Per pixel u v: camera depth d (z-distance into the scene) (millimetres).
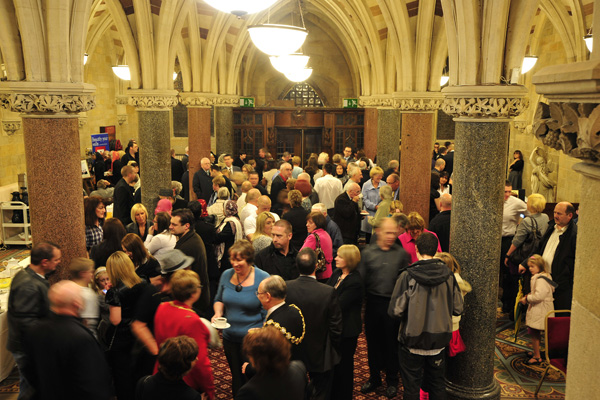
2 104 4922
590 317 1487
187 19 12406
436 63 8062
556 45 12648
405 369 4297
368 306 4938
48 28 4680
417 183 8484
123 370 3934
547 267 5910
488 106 4316
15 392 5098
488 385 4828
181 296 3645
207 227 6059
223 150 16672
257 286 4305
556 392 5258
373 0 11398
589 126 1445
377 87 12625
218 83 15516
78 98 4906
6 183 12445
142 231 6094
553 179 13062
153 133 8523
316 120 19406
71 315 3178
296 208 6309
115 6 7941
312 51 23531
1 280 5754
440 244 6195
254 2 4926
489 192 4520
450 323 4164
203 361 3588
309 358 3934
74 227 5125
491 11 4223
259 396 2789
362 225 8773
